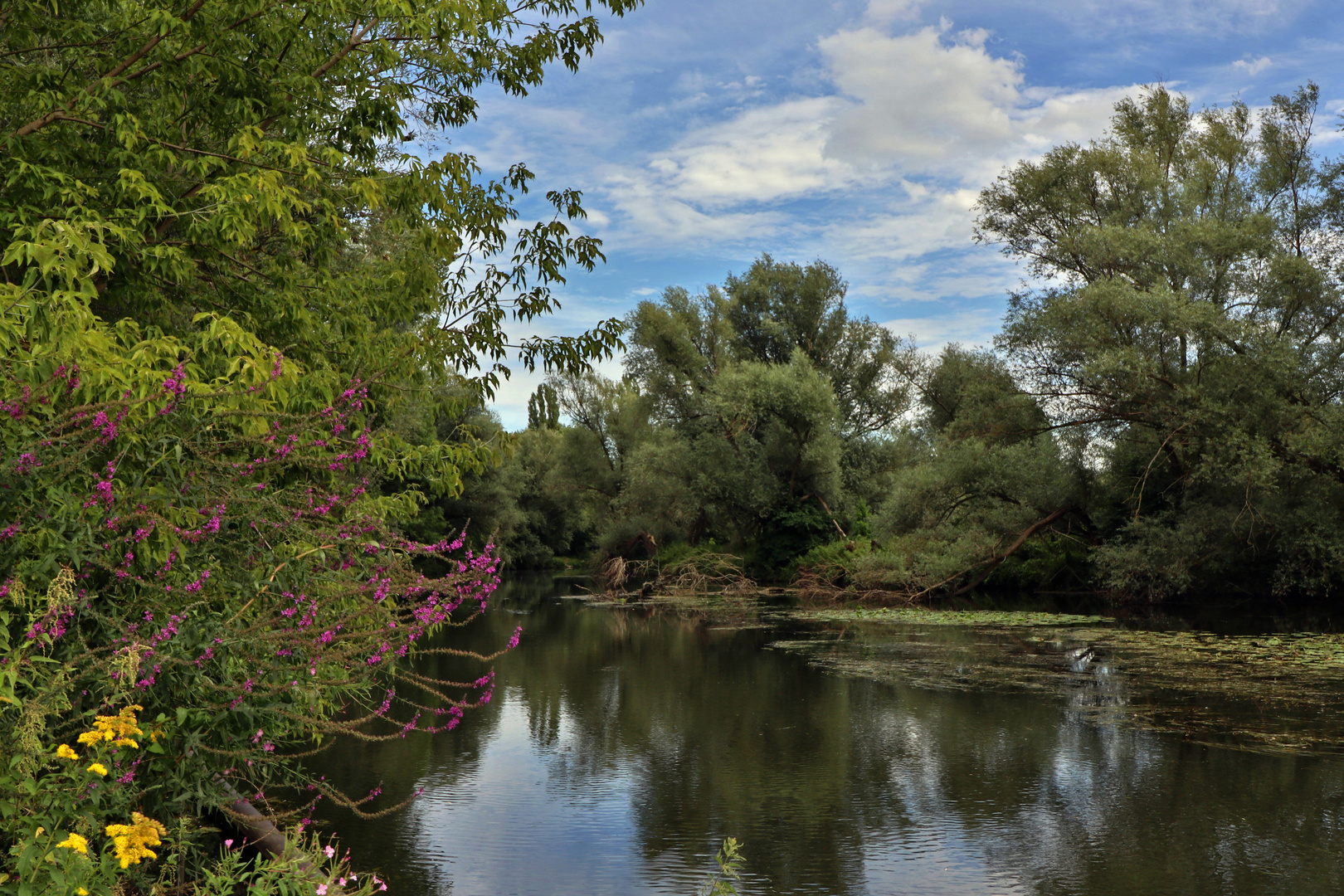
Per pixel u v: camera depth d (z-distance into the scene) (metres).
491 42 7.30
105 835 3.12
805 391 33.28
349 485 4.87
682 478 35.34
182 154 6.03
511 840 6.36
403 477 7.00
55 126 5.66
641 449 36.59
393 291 7.92
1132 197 27.17
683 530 40.41
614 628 20.39
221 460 3.93
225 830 3.99
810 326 42.12
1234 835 6.39
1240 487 21.41
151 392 3.66
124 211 5.22
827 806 7.18
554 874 5.77
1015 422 24.84
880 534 29.23
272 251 7.83
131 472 3.48
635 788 7.69
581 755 8.82
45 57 6.57
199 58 5.70
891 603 26.36
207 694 3.47
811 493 35.38
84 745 3.15
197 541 3.69
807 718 10.52
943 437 26.77
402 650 4.04
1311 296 21.39
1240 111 25.64
